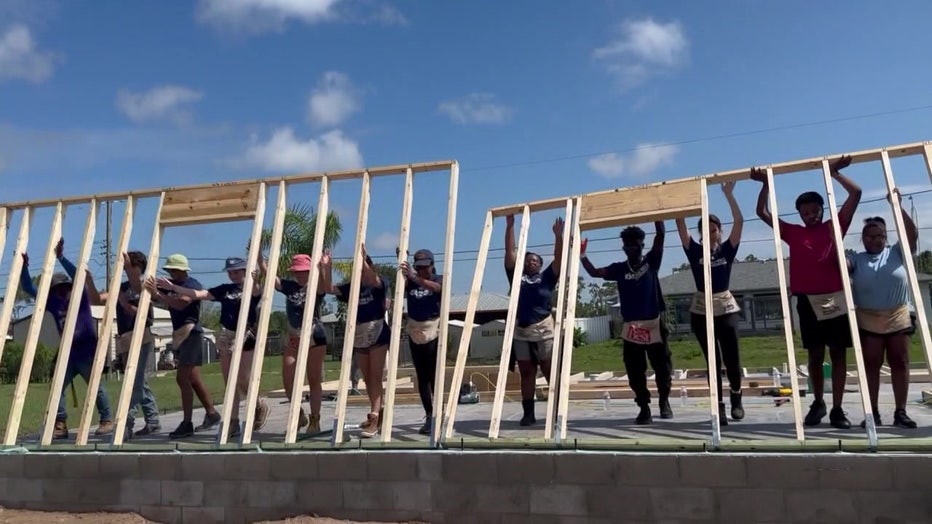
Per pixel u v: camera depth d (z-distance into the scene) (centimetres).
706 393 1023
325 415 976
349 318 661
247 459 619
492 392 1145
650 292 717
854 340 543
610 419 760
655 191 652
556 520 548
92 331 814
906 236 567
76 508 658
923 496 475
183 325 793
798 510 498
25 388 725
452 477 573
